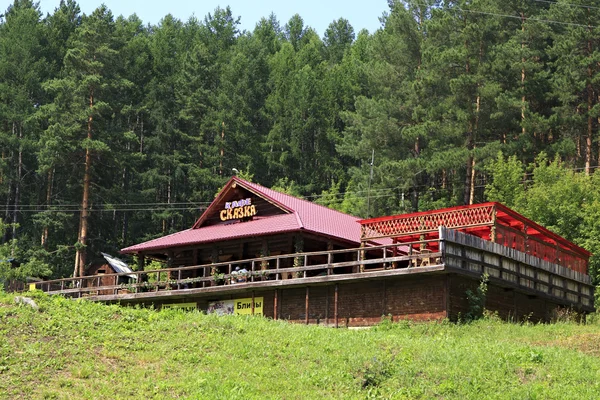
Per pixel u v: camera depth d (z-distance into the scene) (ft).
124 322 86.43
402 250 138.41
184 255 155.94
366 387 73.10
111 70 257.96
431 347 85.76
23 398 65.26
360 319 116.47
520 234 121.90
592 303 137.59
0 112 269.85
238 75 323.16
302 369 76.79
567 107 220.02
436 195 247.29
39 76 294.66
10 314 82.89
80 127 231.91
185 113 287.28
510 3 247.50
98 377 71.05
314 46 372.38
